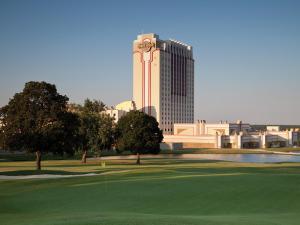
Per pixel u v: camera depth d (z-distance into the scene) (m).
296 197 35.34
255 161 129.12
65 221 24.72
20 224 25.03
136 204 33.06
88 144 107.19
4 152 146.38
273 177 47.88
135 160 121.88
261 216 27.89
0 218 28.03
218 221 24.95
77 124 81.25
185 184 42.16
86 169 75.06
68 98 80.31
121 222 23.83
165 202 33.66
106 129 108.50
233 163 103.12
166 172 57.88
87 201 34.69
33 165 94.00
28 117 74.31
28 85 76.75
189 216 27.72
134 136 104.25
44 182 48.41
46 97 75.94
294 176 49.16
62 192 39.50
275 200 34.16
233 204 32.81
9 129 74.12
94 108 113.56
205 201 33.91
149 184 42.56
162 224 23.34
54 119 76.19
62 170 70.56
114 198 35.53
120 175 53.84
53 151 76.62
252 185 41.03
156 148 107.75
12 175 60.22
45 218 26.91
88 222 23.97
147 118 107.75
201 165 90.31
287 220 26.12
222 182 43.41
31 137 73.12
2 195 39.00
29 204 34.22
